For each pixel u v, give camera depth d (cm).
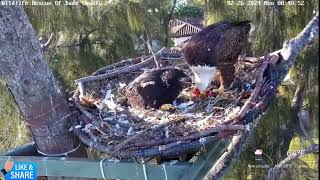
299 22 515
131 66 400
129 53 560
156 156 290
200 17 739
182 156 301
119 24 533
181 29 700
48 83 324
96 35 552
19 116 516
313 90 523
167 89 350
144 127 296
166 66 403
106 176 304
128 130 298
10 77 317
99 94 373
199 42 347
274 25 498
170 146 274
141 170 293
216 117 301
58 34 545
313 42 495
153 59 410
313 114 510
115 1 520
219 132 278
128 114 324
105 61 557
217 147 294
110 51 557
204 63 341
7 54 307
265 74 337
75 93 360
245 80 350
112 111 329
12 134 533
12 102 509
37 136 335
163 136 283
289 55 353
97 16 513
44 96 323
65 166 312
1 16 297
